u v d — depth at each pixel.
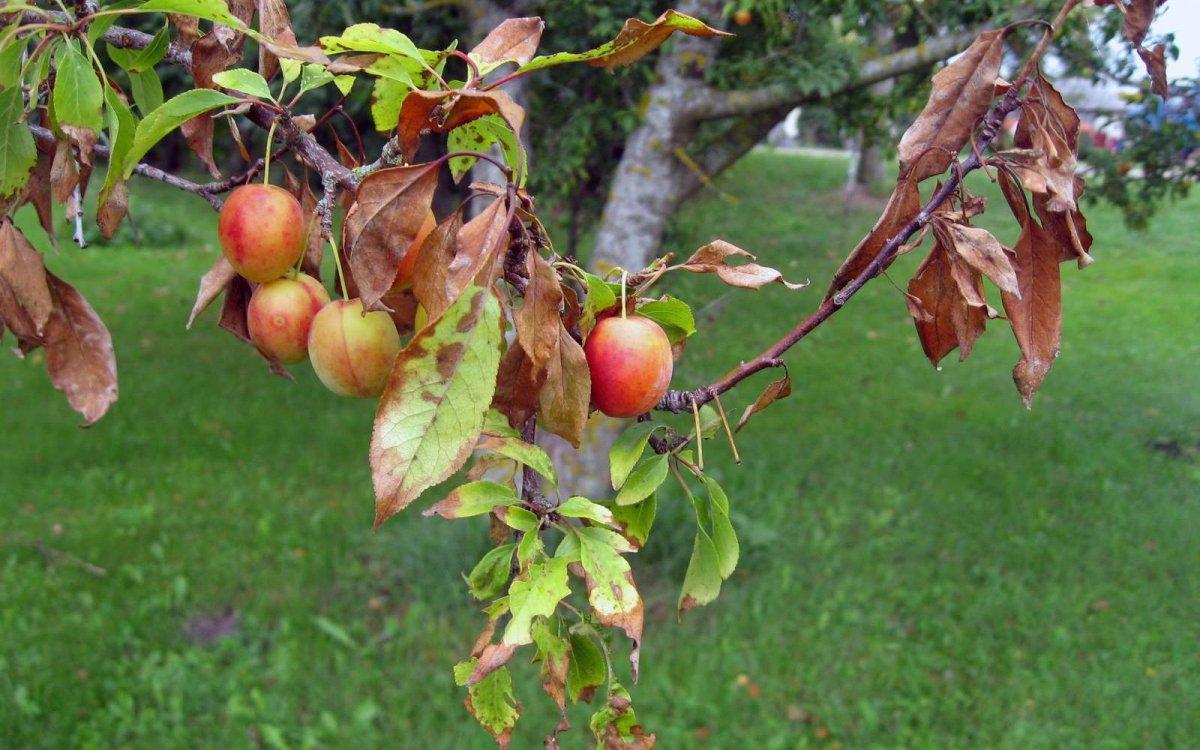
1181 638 5.00
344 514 6.14
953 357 9.98
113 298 11.45
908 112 6.02
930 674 4.77
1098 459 7.29
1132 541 6.04
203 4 0.96
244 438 7.34
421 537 5.67
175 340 9.88
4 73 1.10
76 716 4.18
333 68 0.96
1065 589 5.45
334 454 7.14
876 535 6.05
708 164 5.38
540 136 5.57
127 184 1.10
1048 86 1.07
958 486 6.77
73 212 1.27
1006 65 4.77
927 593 5.39
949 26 4.81
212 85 1.21
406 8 4.55
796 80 4.69
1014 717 4.40
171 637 4.77
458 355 0.84
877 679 4.70
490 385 0.84
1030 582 5.54
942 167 1.09
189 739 4.09
